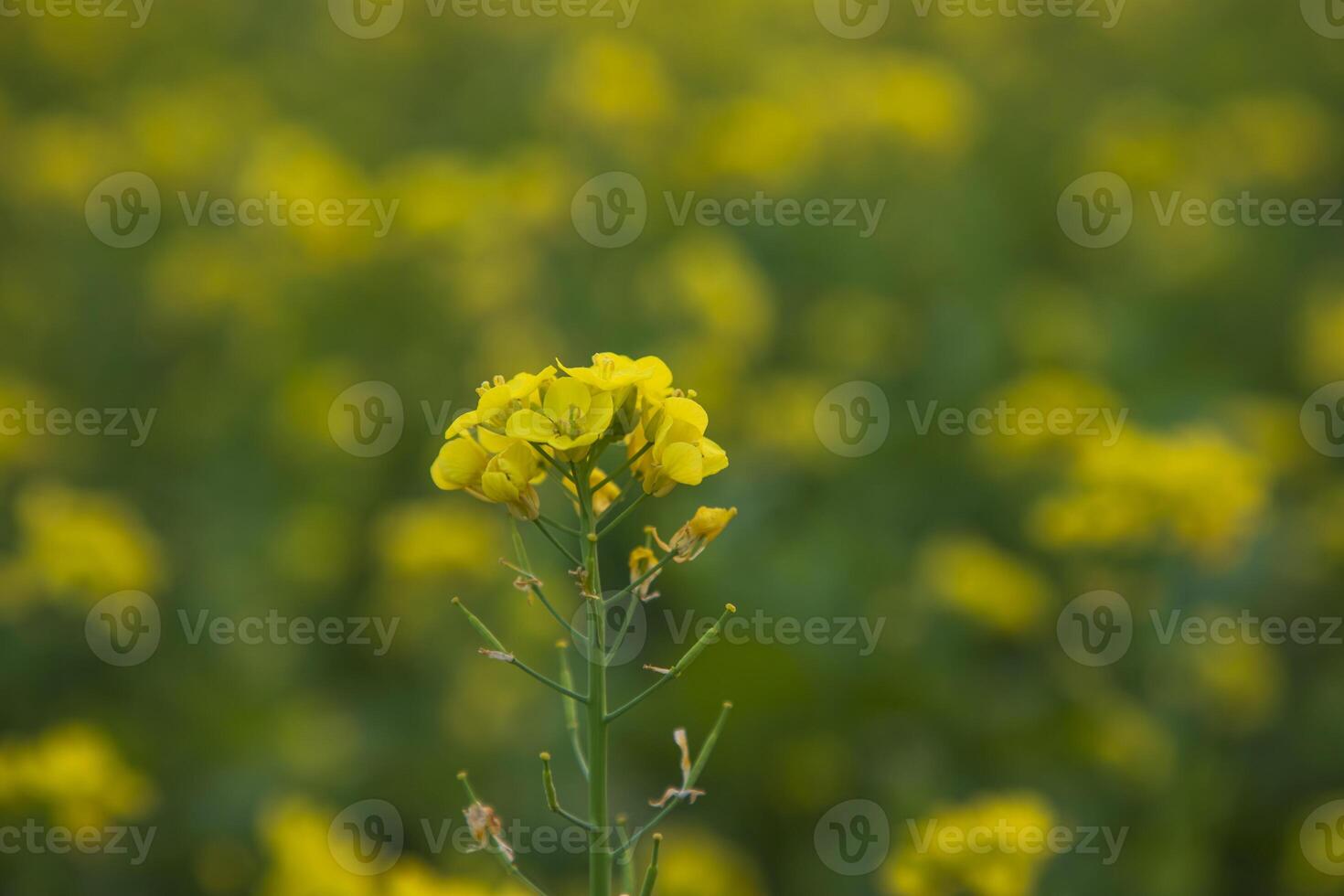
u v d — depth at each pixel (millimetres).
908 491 9188
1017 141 12906
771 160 10930
